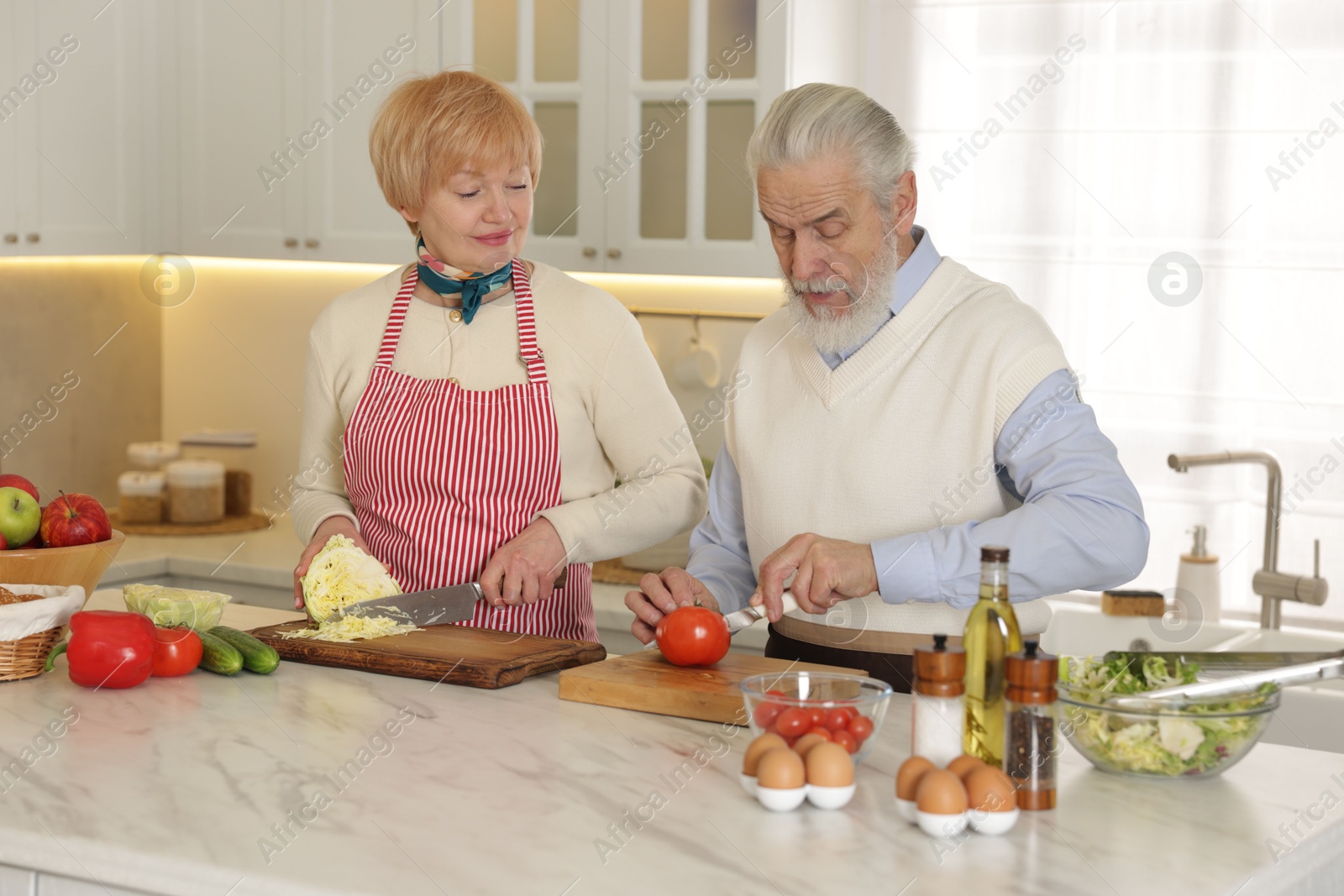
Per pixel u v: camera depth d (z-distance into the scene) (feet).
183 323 11.93
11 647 5.02
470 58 9.51
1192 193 8.69
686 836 3.53
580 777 4.01
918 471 5.13
